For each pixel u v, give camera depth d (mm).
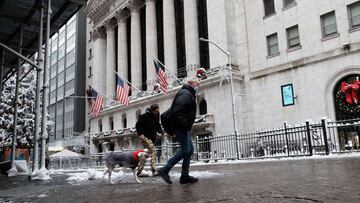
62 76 73812
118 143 44625
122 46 48125
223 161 19297
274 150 18812
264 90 28938
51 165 32250
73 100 66750
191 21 36562
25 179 11492
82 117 66188
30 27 15742
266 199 3617
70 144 61438
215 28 33031
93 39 55906
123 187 6539
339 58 24188
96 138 48781
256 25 30609
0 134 35906
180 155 6199
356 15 23797
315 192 3906
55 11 14328
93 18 55656
